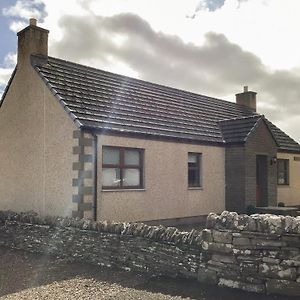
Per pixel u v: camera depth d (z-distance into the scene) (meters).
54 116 13.55
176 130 16.17
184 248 7.76
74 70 16.27
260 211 17.14
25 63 15.08
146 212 14.30
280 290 6.52
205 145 17.12
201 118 19.20
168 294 6.84
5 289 7.61
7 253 11.12
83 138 12.43
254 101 26.72
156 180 14.80
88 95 14.70
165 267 8.03
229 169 17.91
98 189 12.64
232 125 18.94
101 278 8.12
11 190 15.35
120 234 8.94
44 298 6.90
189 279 7.61
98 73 17.52
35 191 14.13
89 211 12.35
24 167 14.74
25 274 8.70
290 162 22.17
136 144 14.10
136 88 18.31
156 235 8.26
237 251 6.99
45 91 14.03
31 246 11.28
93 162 12.55
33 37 14.95
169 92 20.47
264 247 6.72
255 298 6.47
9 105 15.77
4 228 12.31
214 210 17.33
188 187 16.28
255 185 17.91
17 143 15.18
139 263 8.50
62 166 13.04
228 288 7.01
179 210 15.68
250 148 17.72
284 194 21.47
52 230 10.66
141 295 6.82
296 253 6.42
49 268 9.18
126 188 13.80
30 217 11.53
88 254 9.58
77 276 8.34
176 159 15.74
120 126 13.73
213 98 23.97
